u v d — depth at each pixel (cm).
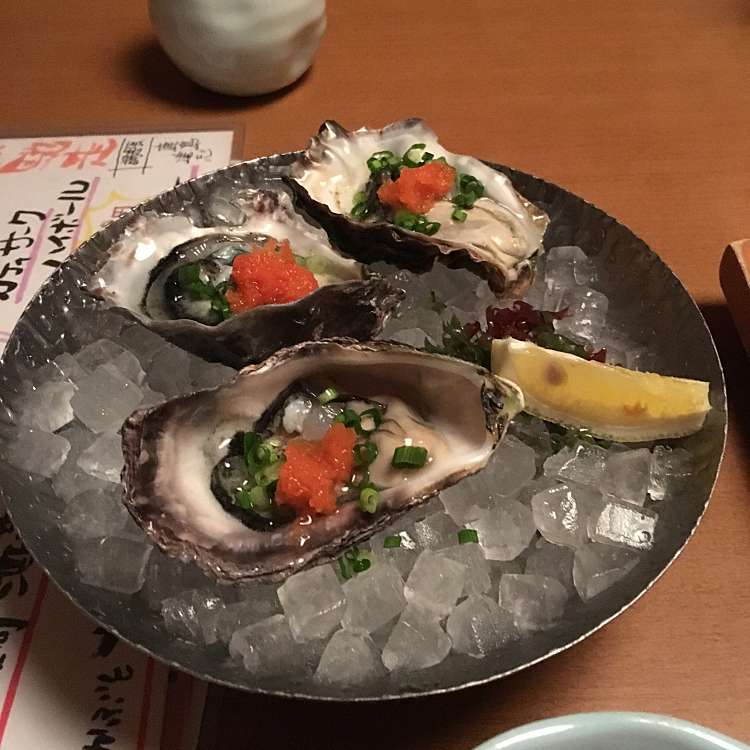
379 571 29
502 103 47
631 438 32
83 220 42
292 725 29
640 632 31
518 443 32
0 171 44
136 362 35
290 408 33
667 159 45
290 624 29
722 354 37
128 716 29
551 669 30
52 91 48
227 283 36
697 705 30
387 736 29
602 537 30
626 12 52
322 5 45
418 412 33
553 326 35
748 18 51
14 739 29
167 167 44
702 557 33
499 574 31
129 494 29
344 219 37
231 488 32
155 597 29
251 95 47
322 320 34
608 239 37
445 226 38
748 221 42
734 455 35
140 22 51
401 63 49
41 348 35
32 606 31
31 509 30
